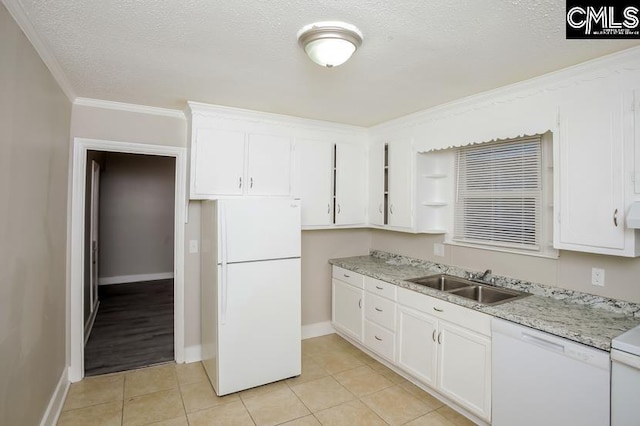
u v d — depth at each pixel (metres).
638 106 1.78
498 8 1.46
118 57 2.00
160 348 3.61
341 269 3.76
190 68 2.16
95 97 2.78
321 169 3.57
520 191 2.62
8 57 1.48
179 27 1.66
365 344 3.35
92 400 2.60
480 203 2.94
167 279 6.72
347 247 4.13
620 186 1.84
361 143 3.81
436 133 2.97
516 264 2.64
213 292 2.78
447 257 3.21
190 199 3.06
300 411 2.49
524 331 1.96
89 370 3.09
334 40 1.63
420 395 2.71
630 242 1.80
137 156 6.48
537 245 2.51
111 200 6.30
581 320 1.92
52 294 2.32
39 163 1.96
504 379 2.06
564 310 2.11
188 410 2.49
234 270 2.71
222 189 3.06
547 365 1.85
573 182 2.04
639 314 1.97
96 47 1.88
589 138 1.96
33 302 1.91
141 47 1.87
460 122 2.76
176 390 2.76
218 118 3.05
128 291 5.87
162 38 1.77
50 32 1.71
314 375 3.03
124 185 6.39
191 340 3.29
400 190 3.35
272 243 2.86
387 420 2.39
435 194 3.34
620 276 2.06
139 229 6.53
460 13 1.50
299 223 2.98
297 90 2.56
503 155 2.75
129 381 2.90
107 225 6.29
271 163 3.29
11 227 1.57
